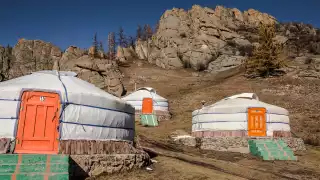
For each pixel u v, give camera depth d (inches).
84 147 404.5
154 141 799.1
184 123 1143.0
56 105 399.2
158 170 451.5
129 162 433.1
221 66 2578.7
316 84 1601.9
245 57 2623.0
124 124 480.1
